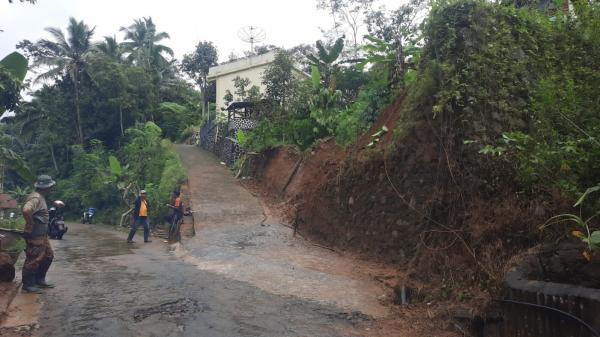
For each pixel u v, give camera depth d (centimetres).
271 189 1608
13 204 1152
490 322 468
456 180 674
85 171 2922
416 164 770
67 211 2888
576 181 463
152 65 4312
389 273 734
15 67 1027
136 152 2528
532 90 695
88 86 3469
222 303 597
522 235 522
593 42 527
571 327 356
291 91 1970
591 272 384
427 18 833
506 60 744
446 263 618
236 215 1358
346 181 960
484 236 577
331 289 674
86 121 3453
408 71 1159
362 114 1241
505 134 591
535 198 533
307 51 2697
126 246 1223
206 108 3628
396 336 495
